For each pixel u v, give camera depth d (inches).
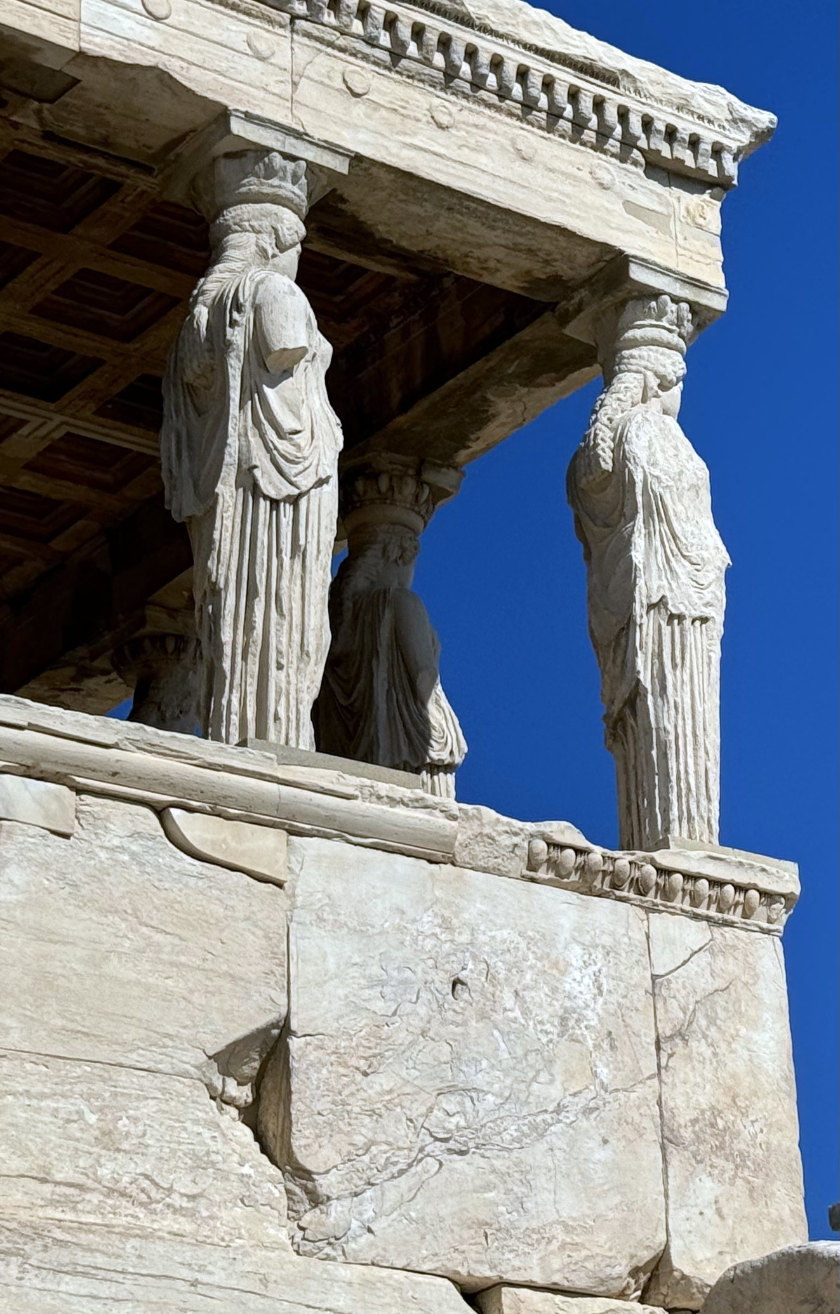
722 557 466.9
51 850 376.2
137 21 432.5
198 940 385.1
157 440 551.8
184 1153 374.6
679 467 467.5
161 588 553.3
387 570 525.0
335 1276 380.8
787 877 452.4
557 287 487.2
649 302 480.4
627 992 427.5
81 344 529.3
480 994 410.6
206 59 437.7
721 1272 418.6
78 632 571.2
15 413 542.9
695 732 454.6
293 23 449.7
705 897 441.4
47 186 491.5
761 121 501.7
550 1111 411.2
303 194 443.8
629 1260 410.6
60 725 381.1
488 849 419.2
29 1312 352.5
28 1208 358.0
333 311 528.1
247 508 419.5
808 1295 385.7
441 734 511.2
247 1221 376.8
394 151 455.2
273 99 443.2
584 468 468.8
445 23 463.8
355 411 533.3
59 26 424.8
